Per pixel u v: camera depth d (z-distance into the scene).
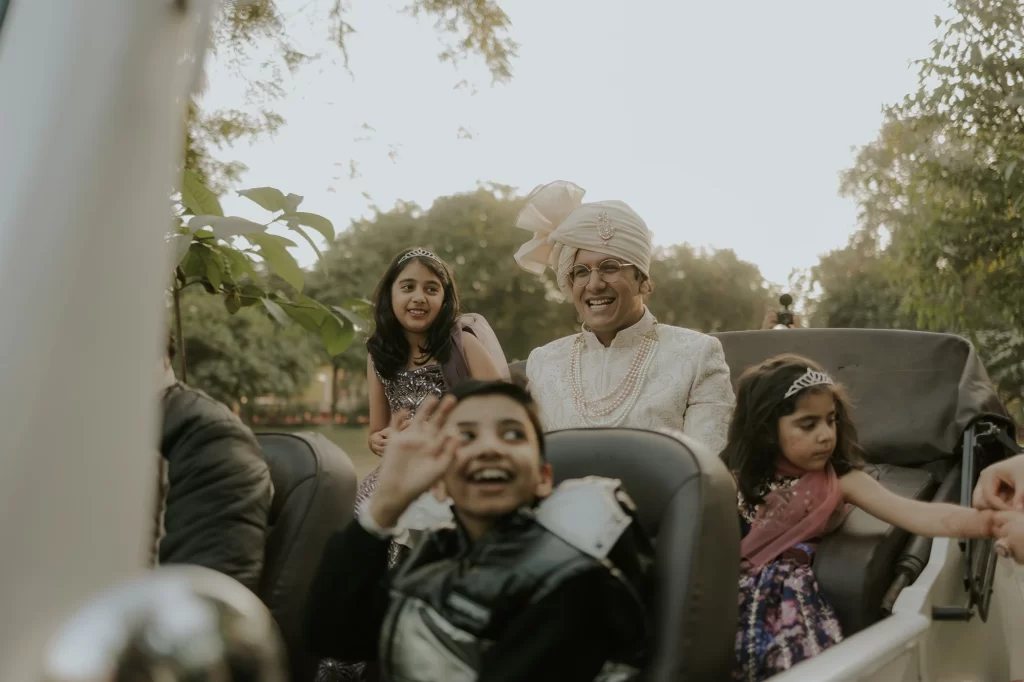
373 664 2.47
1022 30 9.48
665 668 1.55
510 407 1.57
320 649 1.69
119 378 0.99
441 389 3.25
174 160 1.08
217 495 1.75
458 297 3.35
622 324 3.14
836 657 1.83
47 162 0.98
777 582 2.33
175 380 1.91
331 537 1.69
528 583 1.48
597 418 3.06
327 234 2.84
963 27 9.58
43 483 0.92
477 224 24.69
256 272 3.04
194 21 1.11
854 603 2.25
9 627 0.89
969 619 2.36
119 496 0.98
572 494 1.58
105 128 1.00
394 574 1.66
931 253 10.20
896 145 10.59
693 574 1.60
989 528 2.27
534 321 24.73
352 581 1.63
